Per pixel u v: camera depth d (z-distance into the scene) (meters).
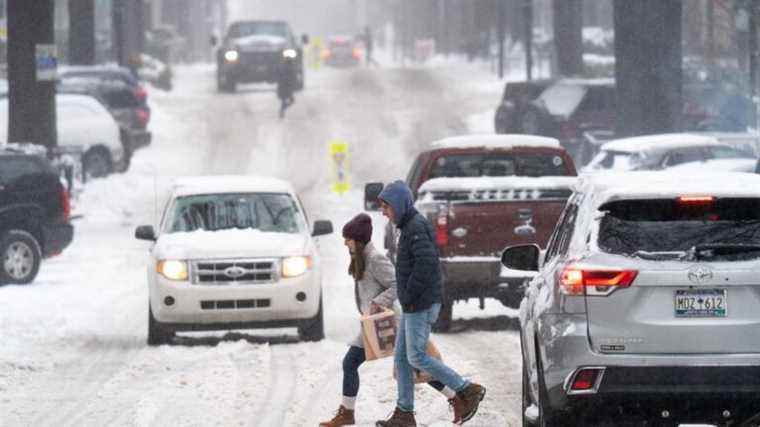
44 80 89.56
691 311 21.55
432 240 27.59
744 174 24.17
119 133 104.38
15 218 59.28
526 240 43.59
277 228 44.78
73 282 60.50
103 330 46.03
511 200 43.53
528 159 47.62
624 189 22.36
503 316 49.00
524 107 116.06
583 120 109.06
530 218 43.59
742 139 87.62
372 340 28.28
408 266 27.47
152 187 103.25
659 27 98.88
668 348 21.48
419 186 47.72
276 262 42.31
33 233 60.16
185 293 41.81
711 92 111.81
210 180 47.41
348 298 55.34
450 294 43.84
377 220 84.38
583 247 22.25
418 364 27.61
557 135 109.69
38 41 89.62
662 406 21.61
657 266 21.59
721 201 22.14
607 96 109.94
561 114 109.50
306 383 35.00
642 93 99.38
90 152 102.25
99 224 85.94
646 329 21.52
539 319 23.36
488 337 43.22
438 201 43.50
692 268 21.50
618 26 100.06
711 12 120.06
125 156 108.19
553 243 26.14
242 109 151.12
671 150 76.75
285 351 41.06
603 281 21.70
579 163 109.56
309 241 43.66
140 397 33.50
